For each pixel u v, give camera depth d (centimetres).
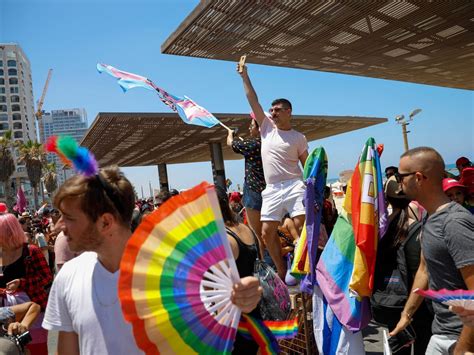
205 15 654
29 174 5175
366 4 669
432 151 224
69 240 150
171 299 131
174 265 130
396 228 289
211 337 135
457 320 220
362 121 2212
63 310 161
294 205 394
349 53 922
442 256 208
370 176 283
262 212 414
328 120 2067
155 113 1531
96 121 1498
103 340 150
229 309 134
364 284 271
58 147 144
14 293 329
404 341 292
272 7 653
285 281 383
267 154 406
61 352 163
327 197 615
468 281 194
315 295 315
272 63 939
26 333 260
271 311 199
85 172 145
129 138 1928
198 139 2225
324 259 300
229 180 1972
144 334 132
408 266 282
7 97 12175
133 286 129
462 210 206
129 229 159
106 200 147
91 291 154
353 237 292
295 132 406
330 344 300
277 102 396
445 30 839
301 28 744
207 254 132
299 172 407
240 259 191
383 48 912
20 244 330
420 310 292
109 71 343
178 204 128
